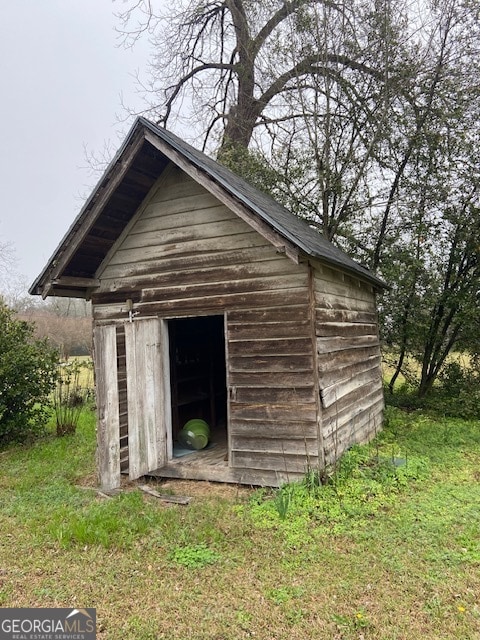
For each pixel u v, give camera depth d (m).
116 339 6.48
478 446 7.95
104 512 5.18
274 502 5.29
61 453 8.13
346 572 3.91
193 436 7.57
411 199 12.67
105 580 3.92
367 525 4.74
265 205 6.78
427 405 12.01
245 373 6.09
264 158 14.84
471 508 5.13
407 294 12.38
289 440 5.80
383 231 13.16
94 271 7.34
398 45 12.57
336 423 6.38
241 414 6.10
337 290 7.11
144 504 5.53
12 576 4.04
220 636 3.19
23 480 6.64
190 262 6.57
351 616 3.34
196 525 4.85
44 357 9.70
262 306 6.04
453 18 12.01
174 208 6.72
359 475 5.88
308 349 5.74
